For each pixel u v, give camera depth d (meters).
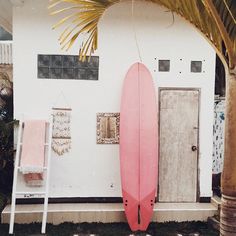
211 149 5.62
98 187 5.52
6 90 7.13
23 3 5.21
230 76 2.41
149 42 5.44
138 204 4.91
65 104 5.40
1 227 4.88
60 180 5.45
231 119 2.40
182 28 5.46
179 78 5.52
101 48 5.38
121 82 5.44
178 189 5.63
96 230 4.90
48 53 5.32
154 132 5.15
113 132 5.48
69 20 5.28
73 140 5.44
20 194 4.93
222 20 2.35
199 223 5.20
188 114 5.57
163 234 4.82
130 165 5.04
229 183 2.44
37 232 4.76
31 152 4.92
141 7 5.38
